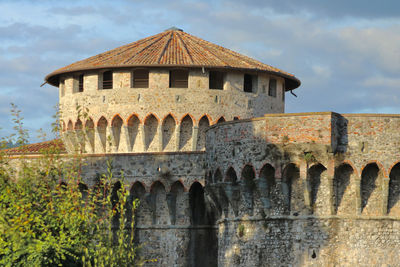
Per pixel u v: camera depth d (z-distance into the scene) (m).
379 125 105.81
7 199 99.25
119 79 144.00
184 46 150.00
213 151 117.44
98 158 133.38
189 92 142.75
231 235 114.50
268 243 109.62
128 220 132.62
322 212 106.44
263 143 109.06
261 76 147.88
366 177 106.25
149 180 131.50
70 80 148.88
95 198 103.44
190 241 130.50
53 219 99.50
